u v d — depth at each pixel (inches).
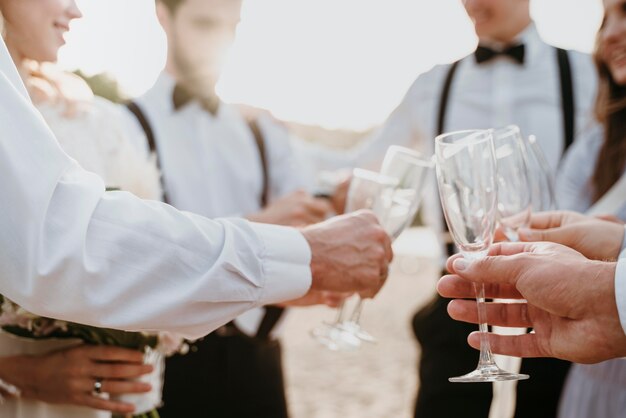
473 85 120.2
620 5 86.0
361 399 201.5
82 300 43.9
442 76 122.6
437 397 105.4
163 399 97.5
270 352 102.3
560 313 46.3
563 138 115.6
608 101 89.2
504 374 49.1
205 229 47.4
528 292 46.5
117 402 58.6
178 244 45.8
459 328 104.4
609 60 87.8
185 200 103.7
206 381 98.3
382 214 68.7
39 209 42.8
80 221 43.6
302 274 50.6
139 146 95.3
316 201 97.3
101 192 45.2
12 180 42.4
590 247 62.1
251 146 109.7
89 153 65.5
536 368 99.6
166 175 102.0
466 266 48.7
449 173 50.8
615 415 78.3
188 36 104.3
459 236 51.1
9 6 55.2
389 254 56.5
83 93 68.0
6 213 42.4
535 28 118.4
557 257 46.9
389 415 186.5
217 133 107.1
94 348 58.0
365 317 320.5
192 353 98.0
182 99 104.9
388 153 70.5
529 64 117.5
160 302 45.1
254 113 111.0
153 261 45.0
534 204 72.8
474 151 50.3
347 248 53.1
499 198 65.4
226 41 106.6
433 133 123.0
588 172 94.8
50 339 58.7
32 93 63.9
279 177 112.4
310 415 186.7
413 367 235.8
